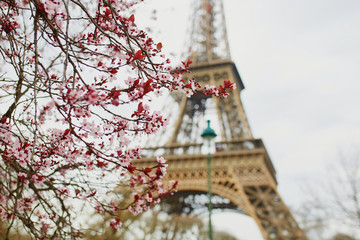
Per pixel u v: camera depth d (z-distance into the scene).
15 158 6.04
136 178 8.02
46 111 6.68
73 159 6.77
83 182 7.59
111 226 8.49
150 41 5.97
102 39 6.16
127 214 12.55
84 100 4.61
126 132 5.89
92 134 5.44
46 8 5.06
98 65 5.38
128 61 5.43
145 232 32.44
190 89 5.94
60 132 6.60
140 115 5.55
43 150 6.80
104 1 5.38
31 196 7.88
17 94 5.77
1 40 6.75
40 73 6.59
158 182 7.57
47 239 7.37
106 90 5.01
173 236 44.88
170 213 44.16
